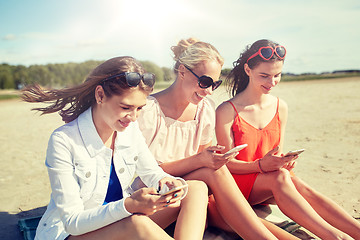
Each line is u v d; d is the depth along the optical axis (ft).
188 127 10.81
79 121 8.03
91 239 7.44
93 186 8.07
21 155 23.65
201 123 10.94
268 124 11.66
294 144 24.03
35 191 16.29
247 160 11.50
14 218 13.23
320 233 8.97
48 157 7.70
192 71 9.96
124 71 7.40
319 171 17.52
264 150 11.63
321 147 22.74
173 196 7.54
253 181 10.59
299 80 108.99
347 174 16.88
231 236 10.16
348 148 22.11
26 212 13.82
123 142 8.48
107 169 8.20
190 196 8.70
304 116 36.78
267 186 10.21
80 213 7.39
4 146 26.86
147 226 7.18
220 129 11.57
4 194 15.96
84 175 7.89
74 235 7.56
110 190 8.53
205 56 9.83
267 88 11.10
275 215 11.37
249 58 11.26
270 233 8.64
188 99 10.31
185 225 8.17
